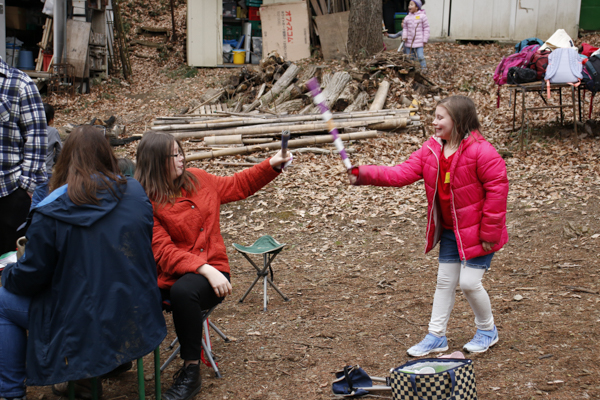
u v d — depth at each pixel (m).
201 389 3.14
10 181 3.94
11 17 15.16
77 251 2.44
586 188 6.89
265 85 12.78
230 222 7.10
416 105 11.23
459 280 3.29
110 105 13.46
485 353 3.38
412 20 12.97
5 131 3.91
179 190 3.16
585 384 2.89
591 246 5.25
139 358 2.69
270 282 4.59
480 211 3.17
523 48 8.95
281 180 8.30
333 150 9.44
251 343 3.79
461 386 2.62
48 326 2.47
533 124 9.77
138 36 17.69
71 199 2.44
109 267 2.48
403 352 3.54
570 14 15.72
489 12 16.12
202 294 2.98
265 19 16.02
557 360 3.18
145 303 2.59
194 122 10.71
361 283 5.00
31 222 2.44
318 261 5.74
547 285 4.46
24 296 2.62
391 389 2.82
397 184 3.34
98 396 3.06
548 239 5.61
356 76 11.93
